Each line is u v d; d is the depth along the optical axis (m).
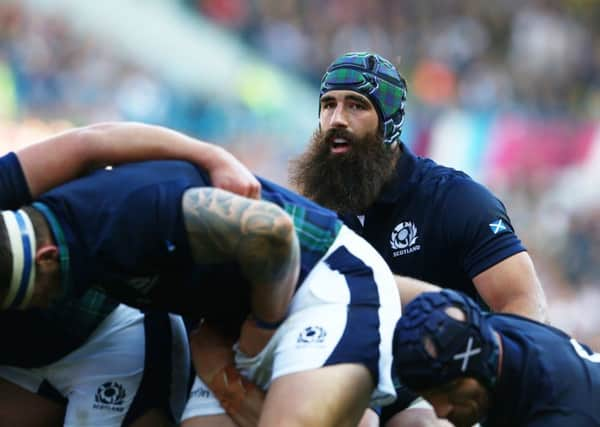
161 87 62.50
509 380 12.55
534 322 13.46
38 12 61.69
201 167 12.91
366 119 16.84
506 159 53.78
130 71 62.31
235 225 12.02
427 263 16.64
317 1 70.00
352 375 12.49
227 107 62.84
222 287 12.76
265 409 12.48
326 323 12.76
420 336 12.26
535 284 16.14
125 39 62.91
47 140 12.95
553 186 53.00
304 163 17.17
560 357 12.77
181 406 14.55
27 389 14.34
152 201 12.25
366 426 13.95
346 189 16.72
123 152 12.87
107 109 59.59
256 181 12.94
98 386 14.13
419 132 55.28
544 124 54.09
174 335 14.55
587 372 12.75
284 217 12.09
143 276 12.45
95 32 62.47
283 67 65.50
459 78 66.38
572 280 50.56
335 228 13.45
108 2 62.88
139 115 60.31
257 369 13.16
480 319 12.38
